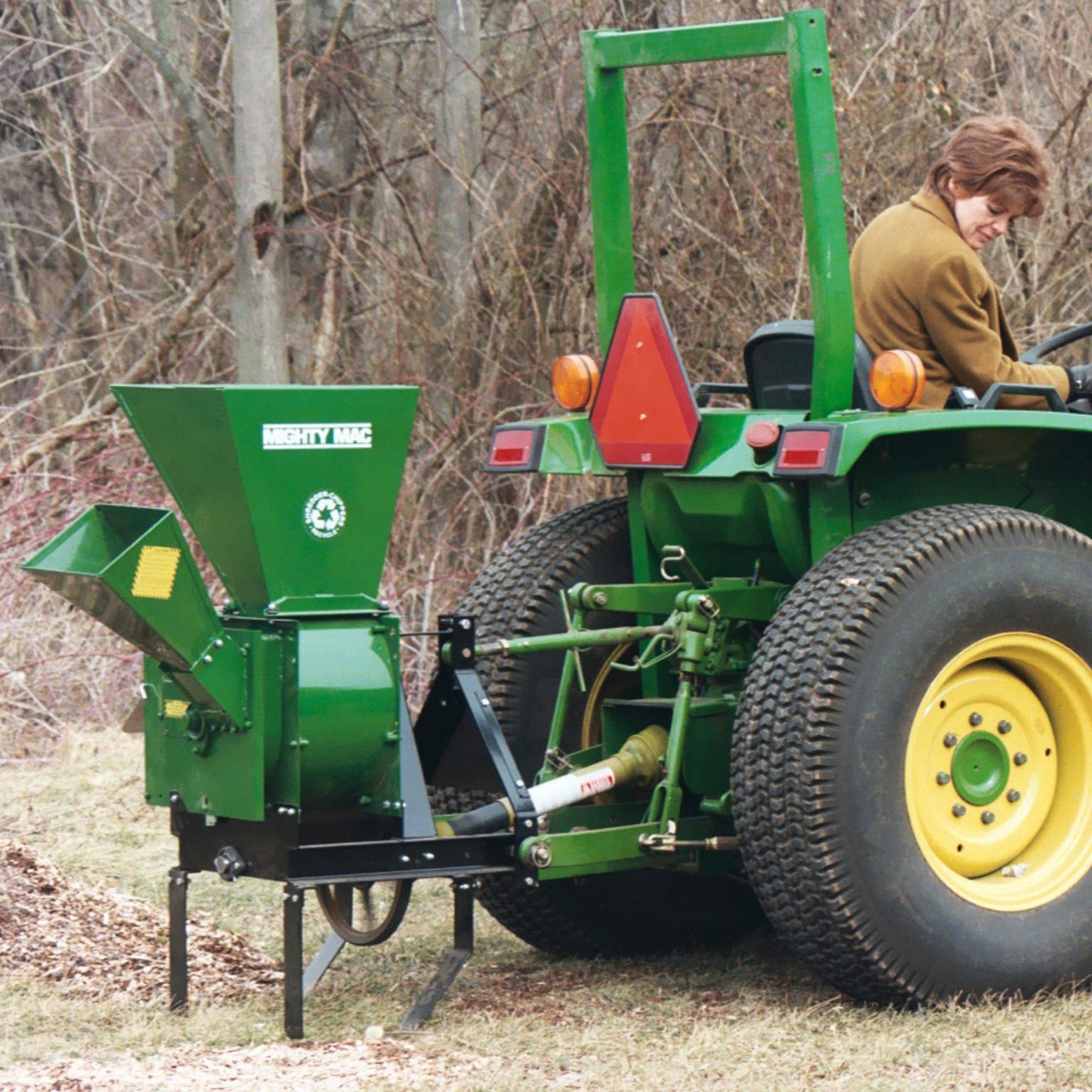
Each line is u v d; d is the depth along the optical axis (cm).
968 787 885
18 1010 852
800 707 824
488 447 1986
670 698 972
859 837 820
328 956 905
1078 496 985
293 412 799
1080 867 892
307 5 2181
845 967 828
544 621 984
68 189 2391
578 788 884
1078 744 912
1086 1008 848
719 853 911
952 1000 839
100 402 2100
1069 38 2006
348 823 845
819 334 870
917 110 1916
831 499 891
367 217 2144
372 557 827
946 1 1925
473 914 905
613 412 948
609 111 967
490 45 2111
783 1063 766
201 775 827
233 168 2208
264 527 801
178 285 2269
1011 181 950
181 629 783
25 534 1784
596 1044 803
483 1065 771
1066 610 886
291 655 795
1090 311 1966
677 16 1988
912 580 845
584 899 970
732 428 908
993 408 899
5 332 2458
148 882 1121
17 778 1445
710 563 976
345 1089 731
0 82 2378
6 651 1670
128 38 2230
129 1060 780
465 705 870
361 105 2158
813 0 1938
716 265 1939
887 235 959
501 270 2016
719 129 1931
